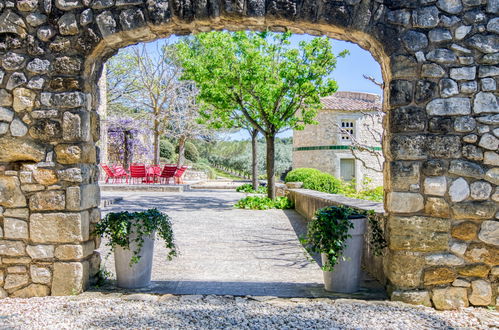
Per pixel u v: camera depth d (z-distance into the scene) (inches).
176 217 346.9
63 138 143.3
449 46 139.6
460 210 137.9
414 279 139.0
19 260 144.6
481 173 137.8
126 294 143.9
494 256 137.7
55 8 143.9
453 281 138.6
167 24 142.4
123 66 837.2
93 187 154.2
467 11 139.2
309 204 331.0
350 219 148.0
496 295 137.9
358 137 773.9
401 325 118.9
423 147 139.1
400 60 140.1
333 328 115.8
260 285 158.7
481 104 138.2
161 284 158.4
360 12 139.8
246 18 141.2
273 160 440.1
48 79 144.4
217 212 383.2
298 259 205.3
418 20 139.5
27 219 144.3
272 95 415.5
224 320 120.6
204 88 408.2
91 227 153.1
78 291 143.6
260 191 608.7
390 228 141.7
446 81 139.0
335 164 774.5
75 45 143.6
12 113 144.6
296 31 154.9
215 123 478.9
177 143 1132.5
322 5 140.5
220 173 1314.0
